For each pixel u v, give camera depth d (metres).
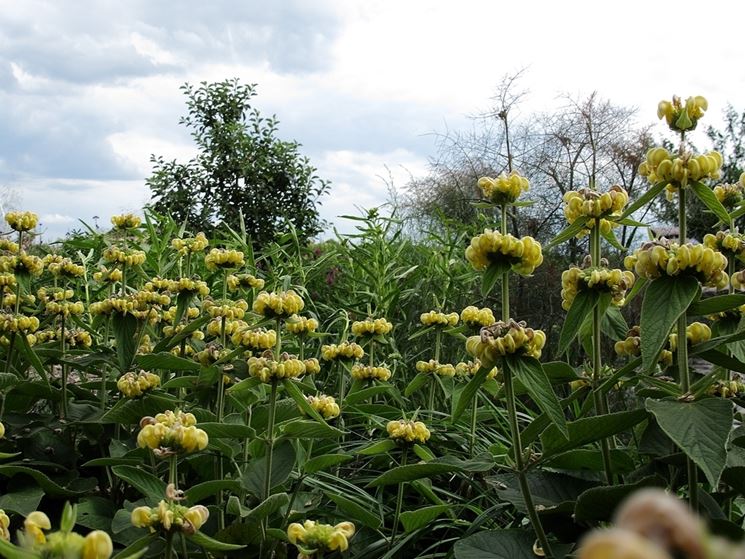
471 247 2.07
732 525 1.67
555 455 2.04
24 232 3.86
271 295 2.79
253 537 2.32
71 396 3.61
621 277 2.00
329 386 4.98
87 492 2.79
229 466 2.93
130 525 2.26
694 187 1.91
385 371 3.80
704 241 2.33
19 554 0.98
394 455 3.77
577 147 8.69
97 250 6.24
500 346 1.84
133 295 3.54
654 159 1.95
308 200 11.27
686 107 1.95
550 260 7.44
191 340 3.65
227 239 7.82
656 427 2.13
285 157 11.09
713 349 1.86
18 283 3.70
